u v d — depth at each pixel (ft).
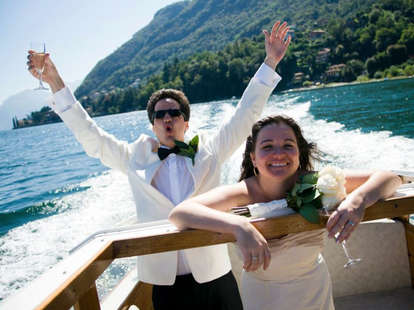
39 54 6.89
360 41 258.16
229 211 4.88
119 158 6.98
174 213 4.15
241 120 6.84
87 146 7.03
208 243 3.91
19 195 31.58
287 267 4.86
